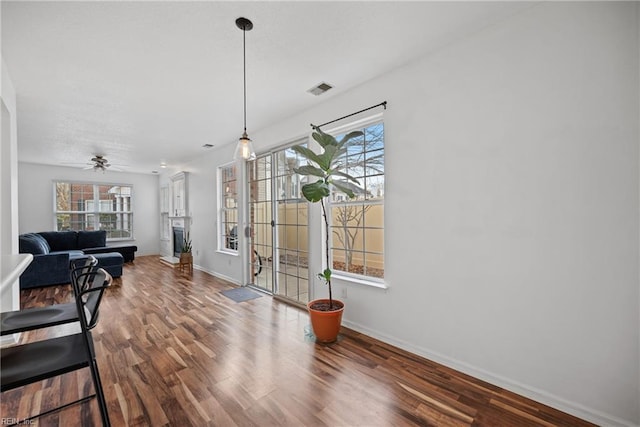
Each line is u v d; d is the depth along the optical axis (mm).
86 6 1666
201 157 5973
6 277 900
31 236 5320
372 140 2846
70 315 1633
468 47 2049
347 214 3092
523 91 1813
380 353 2383
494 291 1946
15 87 2656
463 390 1887
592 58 1582
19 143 4684
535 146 1773
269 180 4199
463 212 2086
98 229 7602
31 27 1837
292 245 3787
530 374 1803
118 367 2166
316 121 3262
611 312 1545
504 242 1897
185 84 2691
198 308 3559
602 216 1563
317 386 1932
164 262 7035
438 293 2227
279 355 2354
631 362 1493
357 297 2834
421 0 1683
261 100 3105
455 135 2121
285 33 1970
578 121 1628
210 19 1808
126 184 8039
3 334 1365
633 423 1489
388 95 2539
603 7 1548
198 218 6164
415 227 2361
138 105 3166
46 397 1810
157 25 1852
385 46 2152
